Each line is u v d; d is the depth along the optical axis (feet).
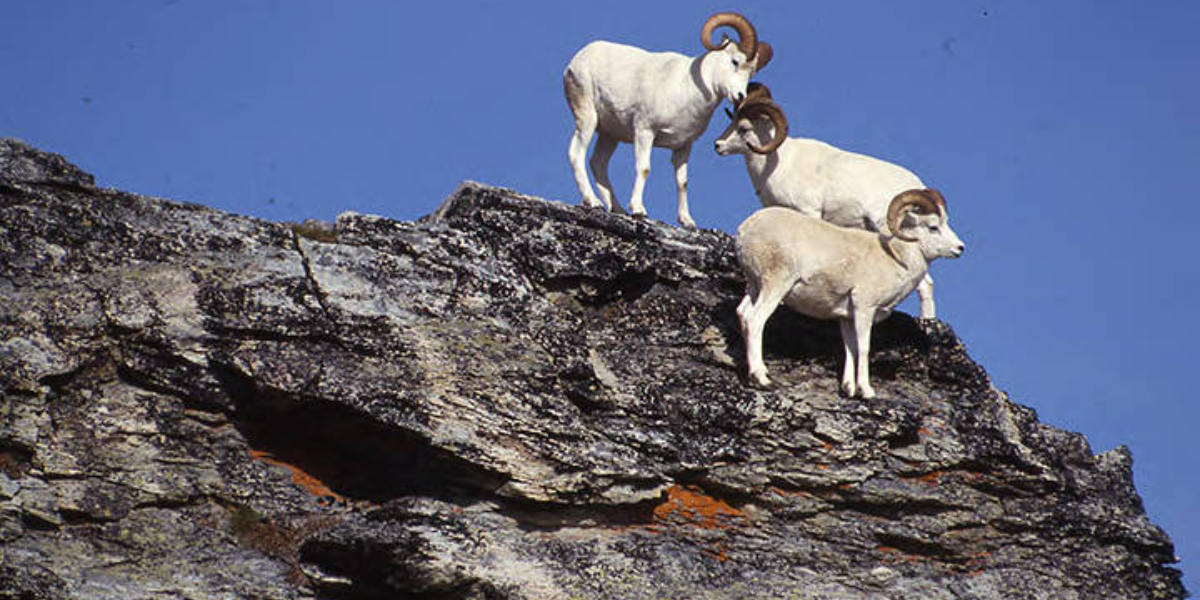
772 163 191.31
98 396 153.99
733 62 189.88
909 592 165.78
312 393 153.28
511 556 150.41
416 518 148.46
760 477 168.04
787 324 184.55
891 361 187.73
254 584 145.07
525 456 155.02
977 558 175.42
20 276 158.10
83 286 158.92
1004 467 181.57
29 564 137.69
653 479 160.15
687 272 187.21
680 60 193.47
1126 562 180.14
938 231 175.73
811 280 173.58
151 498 149.69
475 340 165.07
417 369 158.92
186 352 155.43
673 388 173.47
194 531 149.89
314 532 152.46
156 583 141.38
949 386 190.29
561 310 175.01
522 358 164.76
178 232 167.32
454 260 173.58
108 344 155.63
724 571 159.84
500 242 180.96
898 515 173.88
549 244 181.57
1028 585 173.37
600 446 160.35
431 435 152.46
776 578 161.27
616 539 158.71
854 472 172.04
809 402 175.01
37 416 148.97
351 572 146.61
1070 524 179.42
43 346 152.35
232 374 156.97
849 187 187.73
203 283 161.27
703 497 168.14
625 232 187.52
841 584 163.63
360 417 154.51
